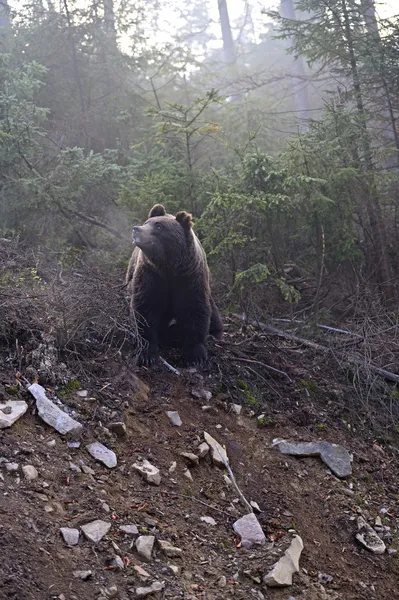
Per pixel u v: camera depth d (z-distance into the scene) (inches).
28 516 179.2
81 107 536.7
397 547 242.2
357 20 438.0
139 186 396.8
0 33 557.9
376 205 410.6
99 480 205.9
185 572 188.5
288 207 362.3
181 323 284.8
